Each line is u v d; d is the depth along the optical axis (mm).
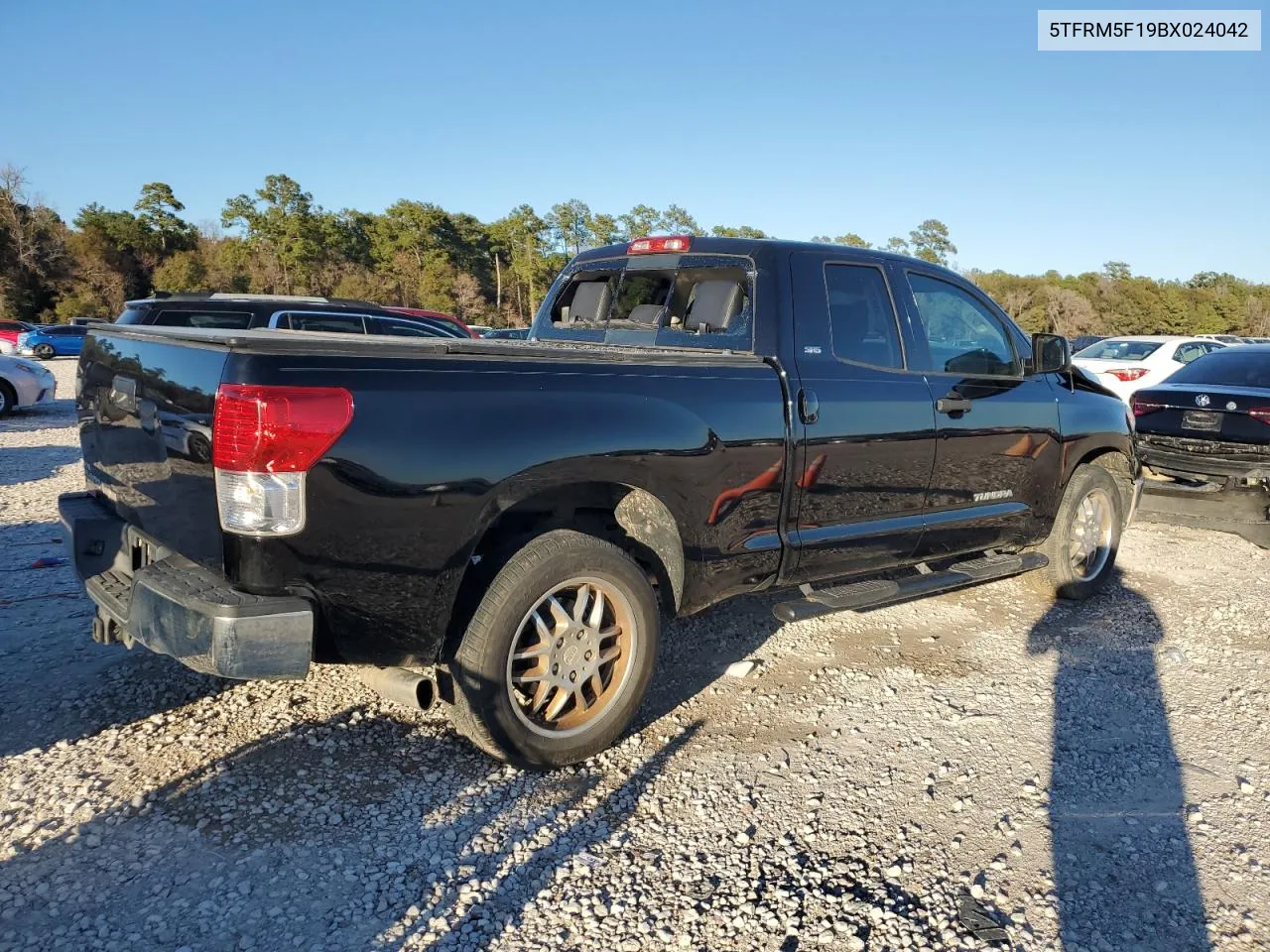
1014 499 5098
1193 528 7465
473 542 2982
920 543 4613
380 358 2793
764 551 3873
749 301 4055
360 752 3420
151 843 2789
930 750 3629
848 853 2904
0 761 3225
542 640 3250
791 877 2768
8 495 7914
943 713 3973
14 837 2779
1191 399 7457
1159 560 6887
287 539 2607
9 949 2307
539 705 3289
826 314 4184
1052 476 5293
